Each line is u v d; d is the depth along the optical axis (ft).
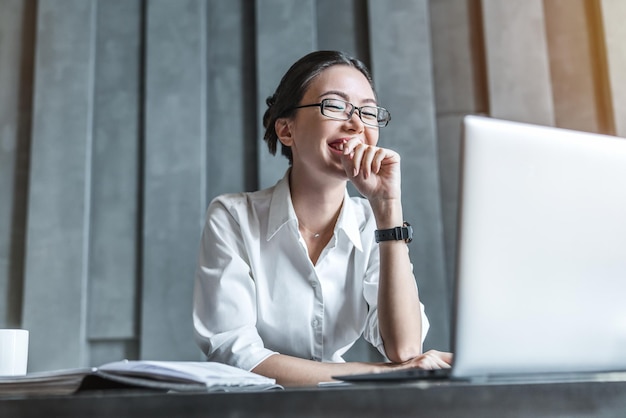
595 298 1.99
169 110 7.02
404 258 3.62
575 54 7.07
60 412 1.64
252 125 7.09
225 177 7.01
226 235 3.98
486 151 1.94
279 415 1.67
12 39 7.45
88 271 6.86
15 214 7.11
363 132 3.82
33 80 7.34
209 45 7.28
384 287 3.57
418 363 3.18
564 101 7.00
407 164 6.77
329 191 3.99
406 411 1.71
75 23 7.29
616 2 6.94
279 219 3.98
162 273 6.72
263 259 4.02
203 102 7.06
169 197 6.86
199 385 1.81
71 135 7.06
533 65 6.95
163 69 7.11
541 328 1.94
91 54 7.22
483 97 7.02
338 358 4.24
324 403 1.69
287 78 4.03
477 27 7.16
